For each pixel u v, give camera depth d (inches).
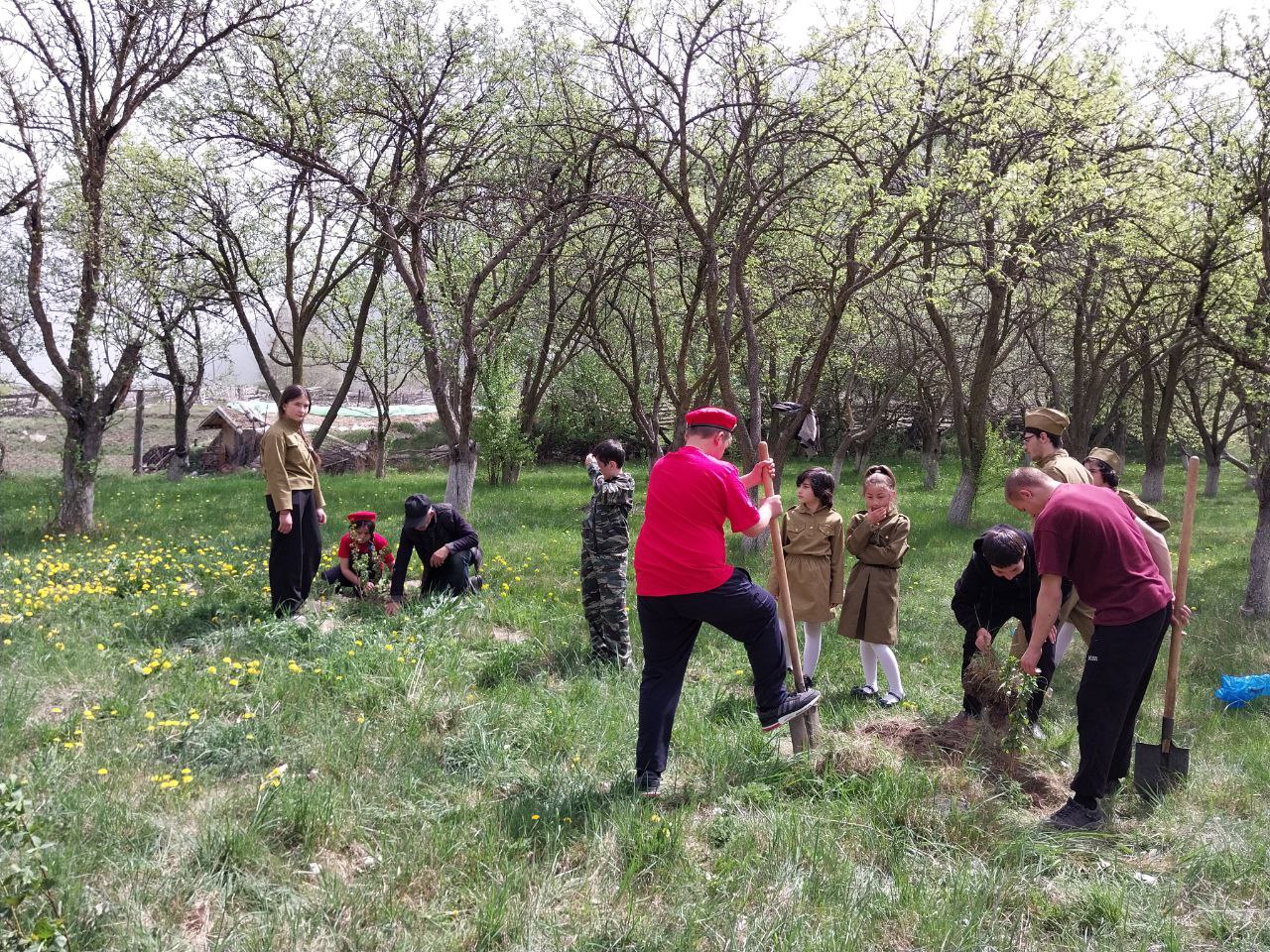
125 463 1164.5
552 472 1103.0
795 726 189.6
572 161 531.5
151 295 514.9
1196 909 140.5
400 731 188.9
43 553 359.3
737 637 176.6
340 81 540.1
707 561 169.6
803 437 424.5
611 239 603.5
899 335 812.0
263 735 179.3
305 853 141.7
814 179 506.3
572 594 334.6
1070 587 215.5
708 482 171.2
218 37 471.5
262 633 245.3
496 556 410.3
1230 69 426.9
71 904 119.7
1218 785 186.1
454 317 601.6
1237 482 1221.7
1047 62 534.9
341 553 309.4
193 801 153.6
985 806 167.0
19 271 481.1
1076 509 172.4
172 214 613.0
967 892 137.9
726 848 149.6
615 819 155.0
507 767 177.6
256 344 676.1
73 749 166.9
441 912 128.0
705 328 719.7
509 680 226.8
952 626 333.1
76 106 458.6
